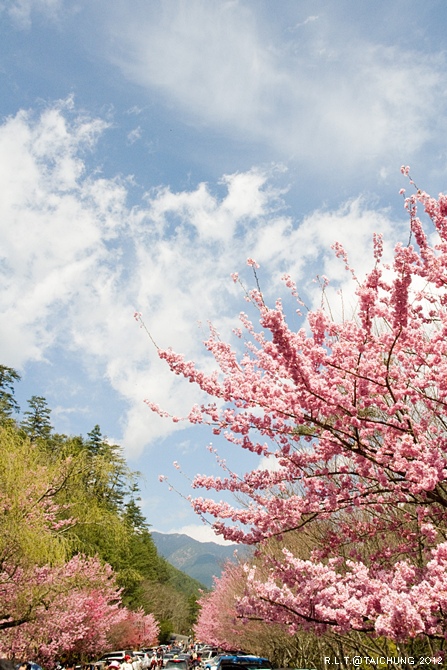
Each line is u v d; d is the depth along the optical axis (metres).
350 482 5.39
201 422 5.61
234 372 5.80
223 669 10.16
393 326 4.68
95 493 18.08
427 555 6.53
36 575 13.56
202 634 35.84
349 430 5.02
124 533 20.08
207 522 5.62
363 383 4.88
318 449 5.63
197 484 5.72
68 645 17.50
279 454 5.67
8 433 15.16
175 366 5.40
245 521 5.46
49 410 36.25
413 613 3.85
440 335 5.06
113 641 28.03
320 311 5.16
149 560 51.28
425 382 4.90
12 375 29.83
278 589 4.99
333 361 4.96
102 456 18.19
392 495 5.57
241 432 5.39
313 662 13.78
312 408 4.91
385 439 4.95
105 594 23.59
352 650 9.96
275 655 17.66
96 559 19.95
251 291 4.77
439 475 4.44
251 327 6.03
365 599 4.33
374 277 4.80
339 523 6.42
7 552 12.55
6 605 13.44
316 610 4.63
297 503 5.39
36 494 13.88
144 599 44.69
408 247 4.49
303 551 8.70
